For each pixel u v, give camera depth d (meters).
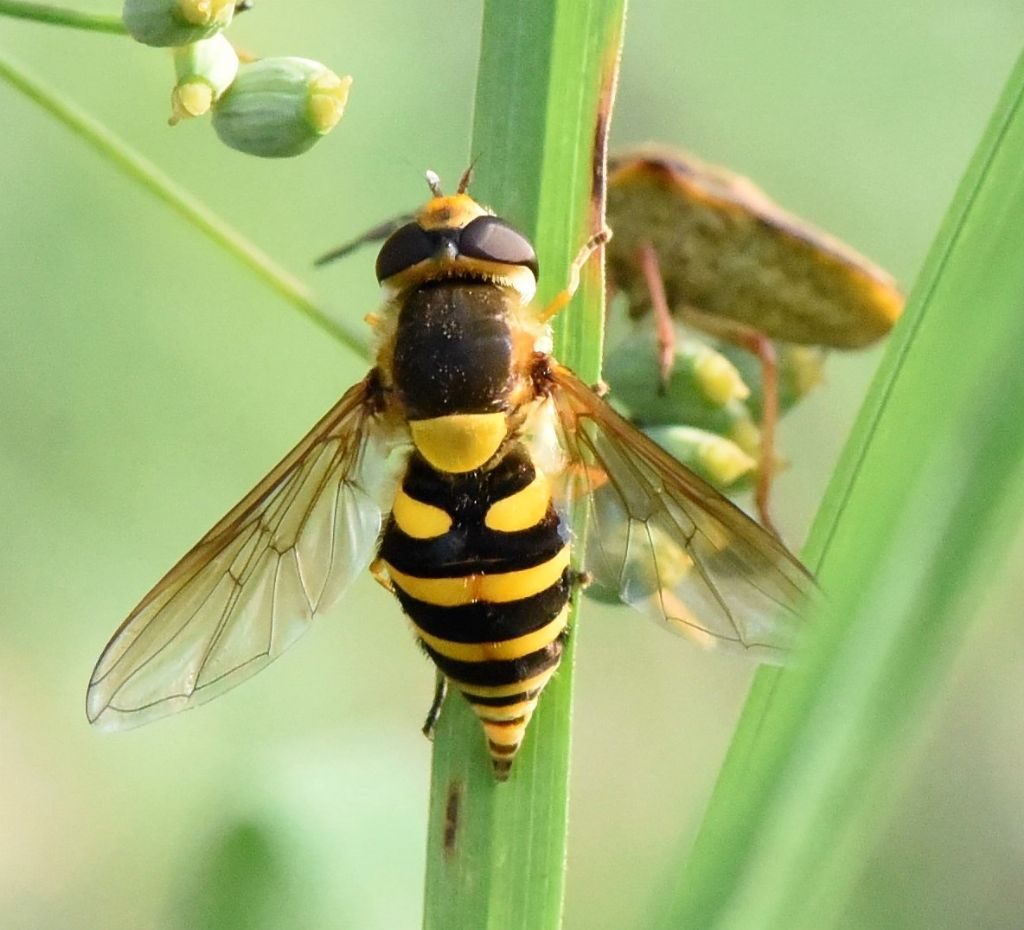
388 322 0.10
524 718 0.10
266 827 0.11
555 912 0.10
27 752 0.13
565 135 0.10
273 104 0.10
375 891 0.11
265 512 0.10
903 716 0.09
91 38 0.13
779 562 0.10
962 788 0.13
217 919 0.11
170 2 0.10
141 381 0.13
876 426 0.09
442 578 0.10
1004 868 0.13
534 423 0.10
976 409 0.09
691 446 0.10
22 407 0.13
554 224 0.10
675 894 0.09
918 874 0.13
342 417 0.10
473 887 0.10
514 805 0.10
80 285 0.13
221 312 0.13
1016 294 0.09
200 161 0.13
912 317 0.09
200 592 0.10
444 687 0.10
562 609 0.10
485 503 0.10
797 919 0.09
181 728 0.13
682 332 0.11
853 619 0.09
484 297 0.10
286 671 0.13
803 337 0.11
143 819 0.13
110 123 0.13
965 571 0.09
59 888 0.13
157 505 0.13
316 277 0.13
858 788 0.09
